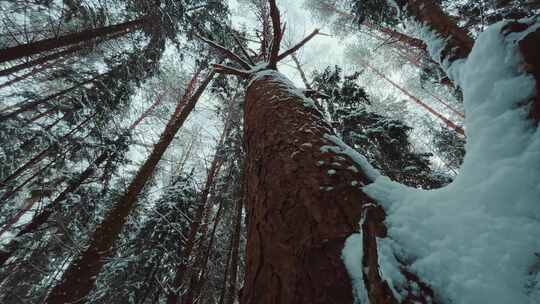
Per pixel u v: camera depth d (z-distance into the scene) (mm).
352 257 721
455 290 570
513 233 601
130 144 8352
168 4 6066
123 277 6914
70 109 7289
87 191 7445
